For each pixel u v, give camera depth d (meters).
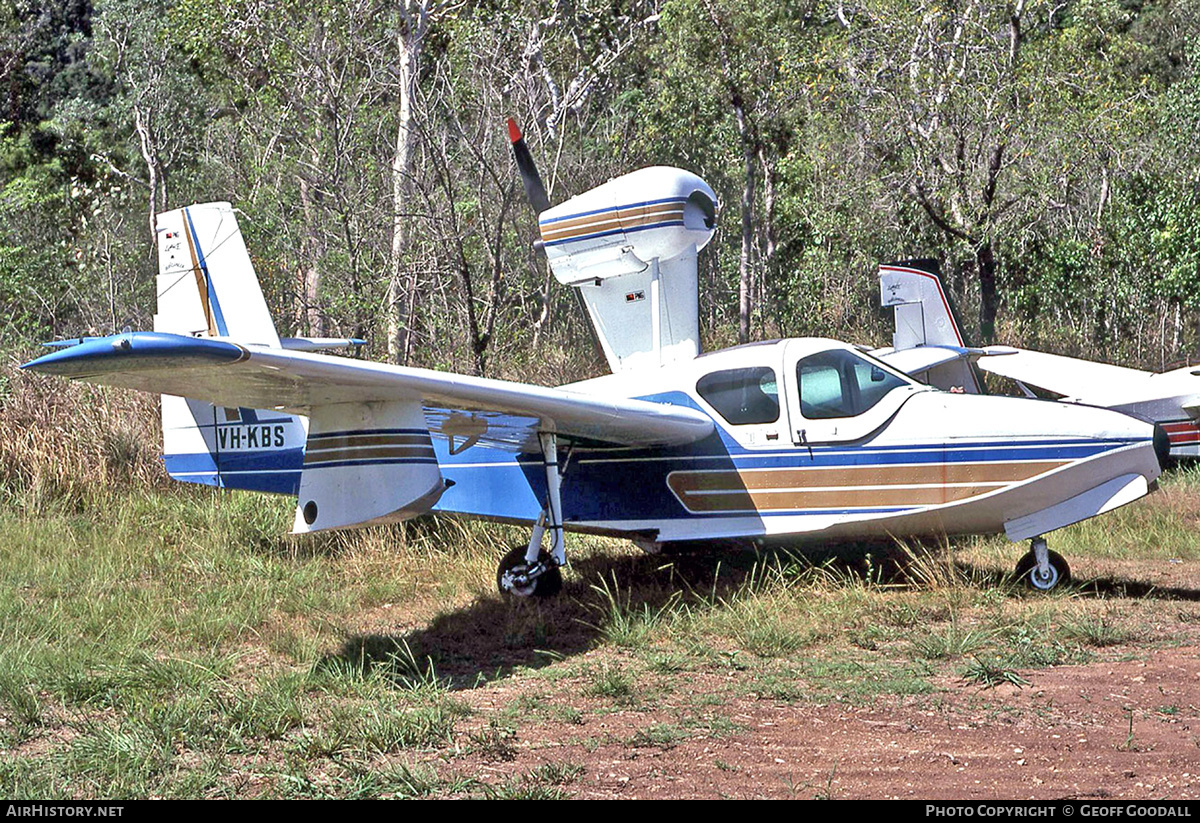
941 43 32.75
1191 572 17.17
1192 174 38.44
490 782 8.77
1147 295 39.50
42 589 16.11
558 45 45.75
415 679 12.10
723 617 14.04
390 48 35.62
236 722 10.29
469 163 30.33
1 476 22.34
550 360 29.11
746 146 40.38
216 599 15.46
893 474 15.77
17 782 8.79
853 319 39.47
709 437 16.50
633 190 18.02
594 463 16.95
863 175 35.97
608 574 17.50
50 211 52.16
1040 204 34.25
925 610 14.52
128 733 9.84
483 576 17.06
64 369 11.16
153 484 22.33
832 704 10.82
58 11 87.50
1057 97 32.69
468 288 27.47
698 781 8.70
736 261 45.62
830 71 34.78
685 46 39.75
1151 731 9.66
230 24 37.03
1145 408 23.75
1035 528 15.70
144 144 49.91
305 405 13.84
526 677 12.19
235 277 19.16
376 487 13.49
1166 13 59.66
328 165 30.58
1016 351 27.09
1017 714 10.30
